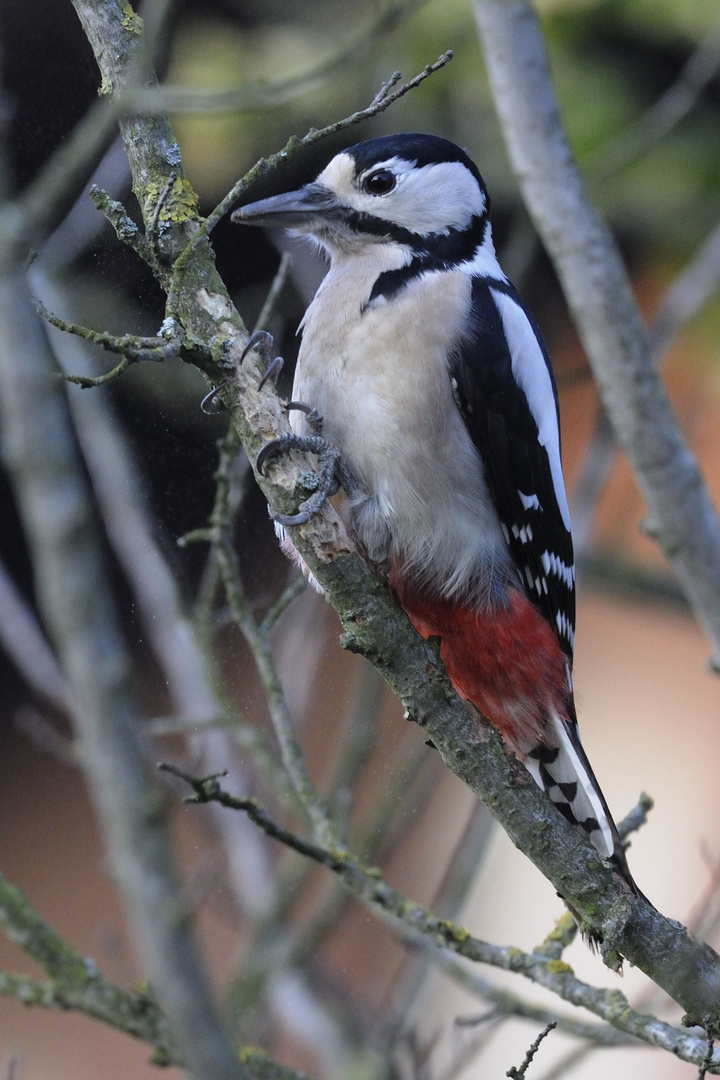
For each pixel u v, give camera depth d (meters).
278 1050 8.18
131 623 8.09
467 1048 7.48
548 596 8.20
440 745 6.27
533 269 12.42
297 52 10.06
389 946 9.55
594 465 10.62
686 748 15.05
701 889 13.97
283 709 7.87
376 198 7.94
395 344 7.34
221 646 9.10
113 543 8.03
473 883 8.36
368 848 8.24
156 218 5.96
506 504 7.69
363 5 10.14
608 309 5.96
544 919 12.16
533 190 6.02
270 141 9.58
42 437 4.41
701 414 12.92
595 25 11.93
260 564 9.20
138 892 4.42
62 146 7.70
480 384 7.48
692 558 5.98
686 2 11.66
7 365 4.47
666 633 15.69
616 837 7.20
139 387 8.51
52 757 11.65
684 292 10.05
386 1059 7.61
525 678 7.73
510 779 6.17
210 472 8.81
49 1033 11.06
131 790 4.42
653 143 10.60
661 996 7.74
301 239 9.26
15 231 4.80
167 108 5.95
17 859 11.48
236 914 7.99
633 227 12.64
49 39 7.70
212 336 6.02
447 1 10.88
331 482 7.11
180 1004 4.44
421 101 11.15
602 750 15.07
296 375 7.59
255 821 6.55
